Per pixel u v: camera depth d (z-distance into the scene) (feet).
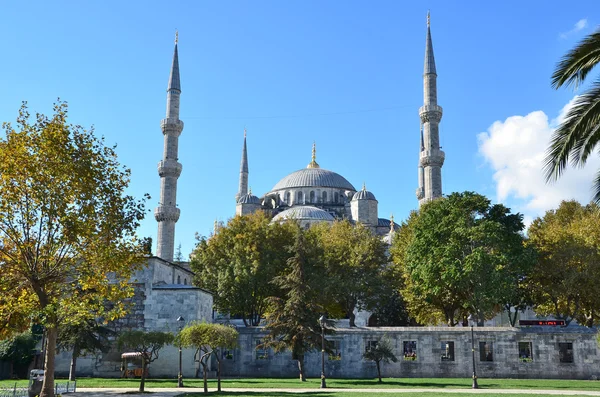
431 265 191.83
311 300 171.22
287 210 403.95
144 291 179.63
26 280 100.01
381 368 181.78
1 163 93.40
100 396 106.93
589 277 192.13
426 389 128.57
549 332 178.70
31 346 160.56
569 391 121.49
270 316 167.12
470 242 192.65
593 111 72.13
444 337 182.50
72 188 96.89
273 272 215.72
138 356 165.27
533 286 205.36
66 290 107.65
